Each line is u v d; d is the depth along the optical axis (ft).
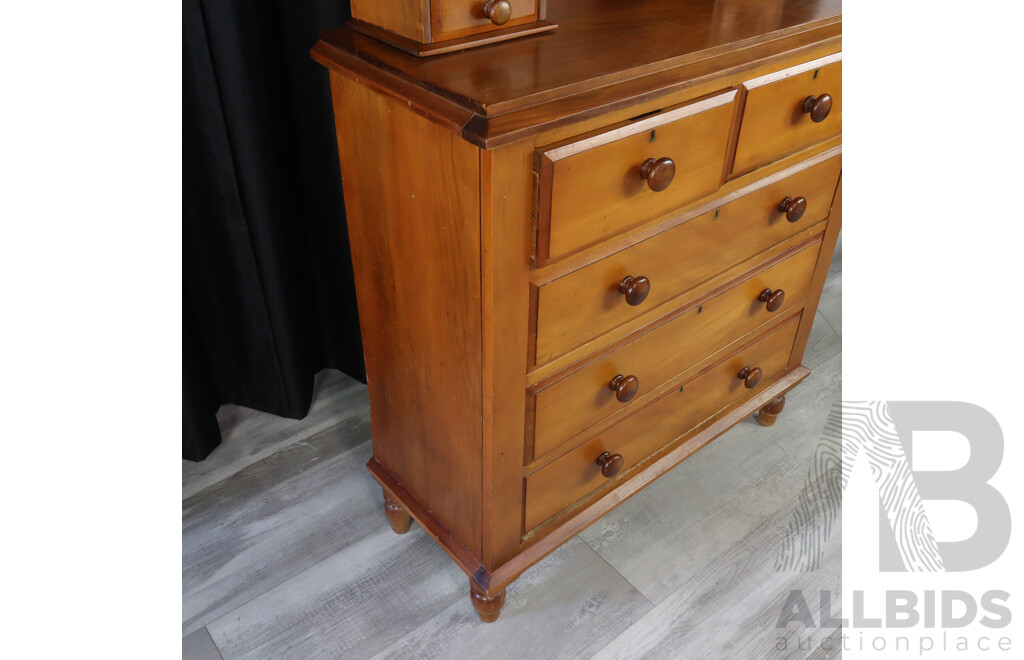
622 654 4.11
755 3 3.85
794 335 5.12
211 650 4.07
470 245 2.96
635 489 4.47
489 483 3.61
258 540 4.66
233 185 4.53
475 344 3.23
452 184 2.90
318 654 4.08
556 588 4.43
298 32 4.47
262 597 4.34
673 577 4.51
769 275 4.44
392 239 3.46
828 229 4.70
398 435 4.25
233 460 5.20
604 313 3.52
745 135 3.52
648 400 4.21
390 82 2.92
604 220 3.14
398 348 3.84
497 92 2.69
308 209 5.14
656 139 3.09
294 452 5.28
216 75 4.17
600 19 3.53
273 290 4.91
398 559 4.58
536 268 3.09
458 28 3.02
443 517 4.19
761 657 4.11
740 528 4.82
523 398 3.45
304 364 5.38
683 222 3.58
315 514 4.84
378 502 4.95
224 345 5.23
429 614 4.29
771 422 5.55
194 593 4.34
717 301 4.17
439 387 3.64
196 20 3.98
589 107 2.79
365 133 3.28
